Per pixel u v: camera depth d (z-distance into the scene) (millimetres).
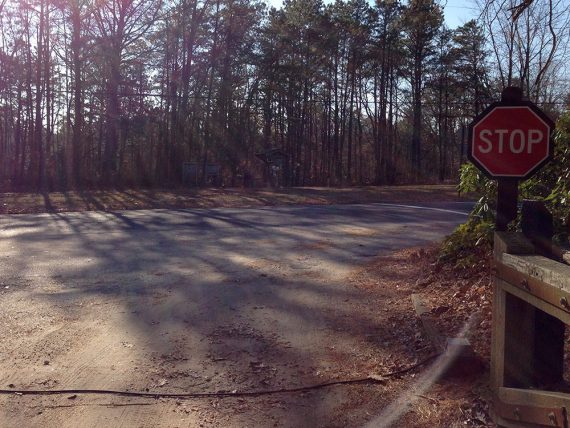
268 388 5168
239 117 51812
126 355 6020
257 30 47812
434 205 25688
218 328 6902
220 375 5469
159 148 44406
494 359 3877
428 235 15078
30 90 40531
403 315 7145
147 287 9102
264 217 20109
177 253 12391
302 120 57406
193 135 47344
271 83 53219
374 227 17031
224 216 20500
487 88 36938
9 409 4758
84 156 42812
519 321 3664
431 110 56406
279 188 35875
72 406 4812
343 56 53125
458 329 6137
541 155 4340
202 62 46031
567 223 6340
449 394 4812
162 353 6066
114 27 37562
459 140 63344
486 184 7945
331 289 8789
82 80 40500
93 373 5531
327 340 6414
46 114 43250
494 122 4426
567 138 6965
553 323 3785
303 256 11875
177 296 8492
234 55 48406
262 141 57875
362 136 65062
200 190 32719
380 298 8109
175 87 44875
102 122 47750
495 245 3803
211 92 46656
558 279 2895
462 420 4316
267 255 12047
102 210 23594
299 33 51906
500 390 3705
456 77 50219
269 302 8070
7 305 7996
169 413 4688
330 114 57750
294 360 5840
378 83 55531
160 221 18891
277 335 6613
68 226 17562
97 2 36750
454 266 8516
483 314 6344
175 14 41812
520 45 13172
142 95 40312
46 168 39281
